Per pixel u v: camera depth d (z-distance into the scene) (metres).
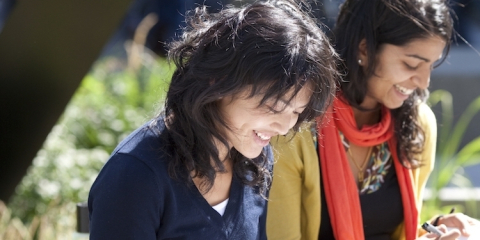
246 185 2.66
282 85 2.16
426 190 6.04
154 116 2.55
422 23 3.18
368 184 3.54
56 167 6.19
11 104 4.07
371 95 3.45
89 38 3.84
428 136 3.74
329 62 2.31
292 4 2.45
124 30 11.02
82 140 7.00
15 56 3.91
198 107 2.29
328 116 3.25
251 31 2.22
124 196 2.28
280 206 3.27
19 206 5.88
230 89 2.21
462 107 9.67
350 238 3.33
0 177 4.32
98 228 2.29
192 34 2.41
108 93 7.77
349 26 3.36
